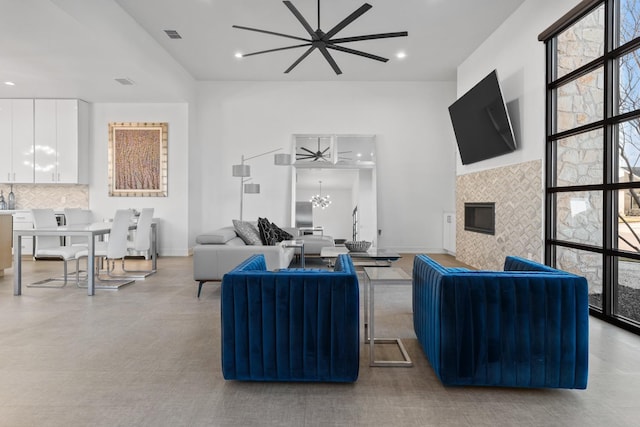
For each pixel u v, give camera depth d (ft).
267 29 16.07
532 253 12.97
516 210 14.02
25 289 13.38
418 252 23.43
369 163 23.21
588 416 5.32
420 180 23.36
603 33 9.89
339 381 6.23
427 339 6.91
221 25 15.75
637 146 8.92
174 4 14.10
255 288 6.21
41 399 5.74
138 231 15.58
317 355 6.17
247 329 6.22
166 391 6.01
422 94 23.20
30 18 11.68
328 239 19.03
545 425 5.09
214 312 10.52
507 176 14.65
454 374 5.96
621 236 9.46
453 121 18.44
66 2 11.34
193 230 22.65
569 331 5.85
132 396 5.84
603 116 9.85
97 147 21.89
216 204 23.15
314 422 5.14
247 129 23.16
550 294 5.87
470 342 5.93
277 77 22.44
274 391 6.03
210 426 5.03
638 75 8.88
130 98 20.90
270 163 23.21
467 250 18.61
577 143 11.02
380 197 23.40
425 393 5.96
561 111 11.80
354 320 6.13
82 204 21.95
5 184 21.86
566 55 11.50
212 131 23.07
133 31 15.25
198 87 23.02
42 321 9.66
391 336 8.71
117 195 21.93
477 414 5.36
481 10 14.43
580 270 10.94
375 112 23.24
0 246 15.51
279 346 6.19
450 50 18.20
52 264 19.02
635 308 9.07
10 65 15.80
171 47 18.10
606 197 9.80
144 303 11.49
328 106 23.18
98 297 12.24
